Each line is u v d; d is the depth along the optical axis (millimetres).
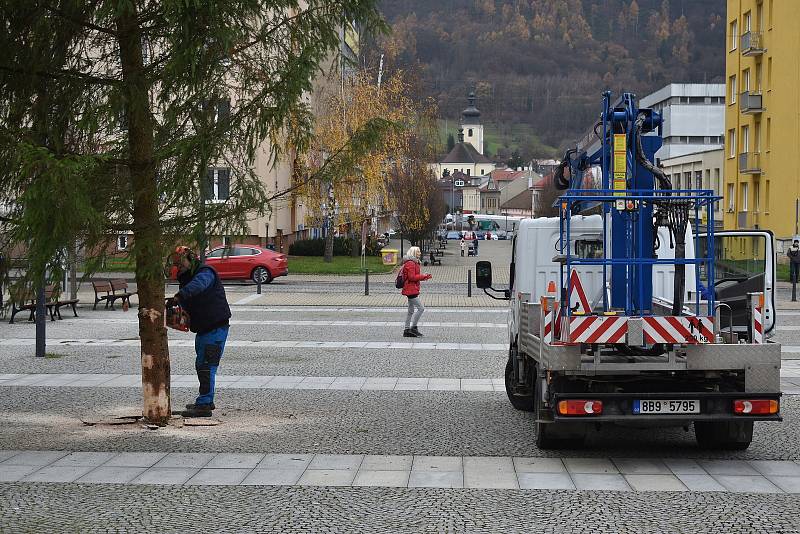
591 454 10281
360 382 15414
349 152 11539
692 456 10211
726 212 66688
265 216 11109
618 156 10805
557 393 9609
